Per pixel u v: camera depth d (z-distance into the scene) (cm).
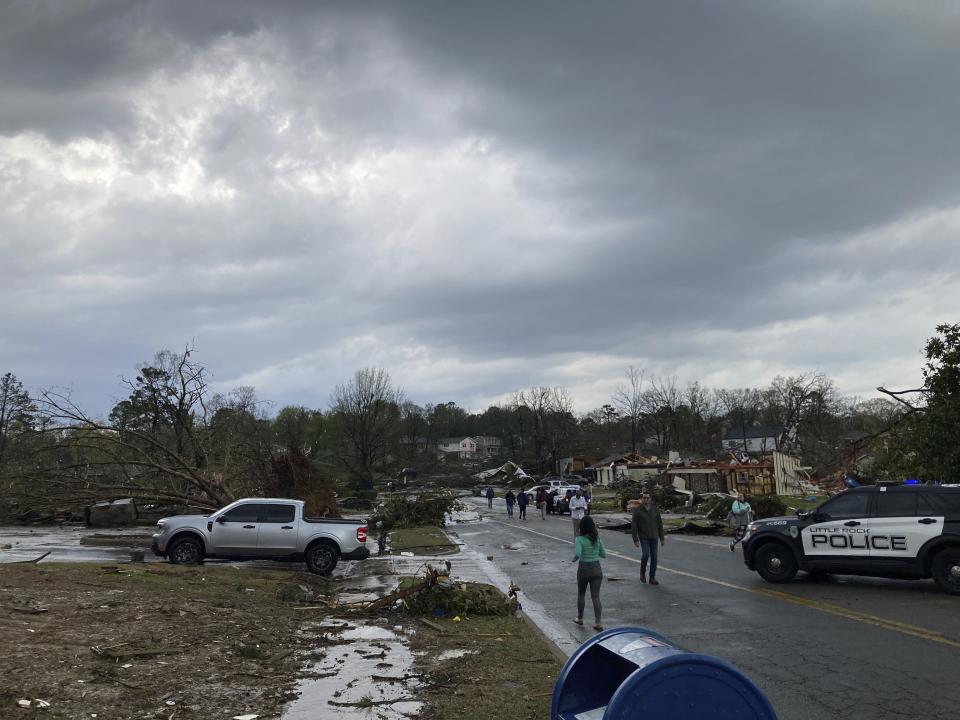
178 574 1410
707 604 1179
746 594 1277
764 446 10344
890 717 605
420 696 661
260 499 1738
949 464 1872
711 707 370
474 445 16438
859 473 2791
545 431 10962
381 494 7762
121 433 2716
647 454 9962
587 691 454
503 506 5853
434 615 1083
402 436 11356
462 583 1162
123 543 2366
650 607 1166
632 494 4625
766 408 12344
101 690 632
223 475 2839
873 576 1392
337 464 8225
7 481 2441
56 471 2491
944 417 1856
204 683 683
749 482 5122
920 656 800
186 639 845
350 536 1712
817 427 8375
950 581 1223
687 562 1808
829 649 845
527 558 2019
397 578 1594
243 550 1688
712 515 3253
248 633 910
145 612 977
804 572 1572
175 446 3011
